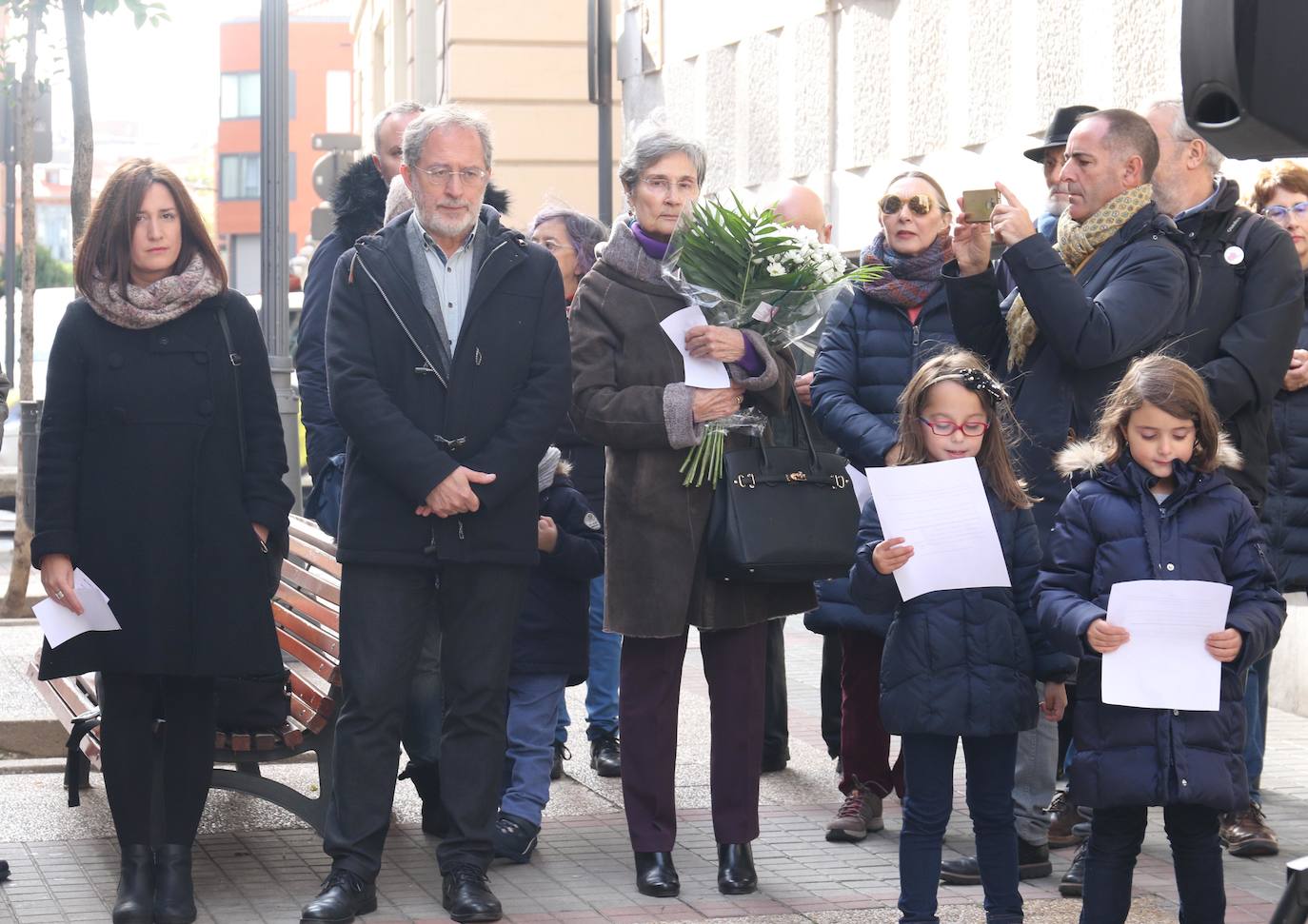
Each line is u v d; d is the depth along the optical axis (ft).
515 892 17.16
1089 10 28.96
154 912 15.96
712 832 19.53
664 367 17.15
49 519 15.75
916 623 15.34
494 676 16.48
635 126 52.54
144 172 16.07
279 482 16.39
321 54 243.60
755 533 16.71
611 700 22.35
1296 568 19.85
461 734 16.52
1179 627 14.14
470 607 16.37
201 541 15.90
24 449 37.01
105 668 15.78
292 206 244.42
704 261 16.96
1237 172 25.26
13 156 54.60
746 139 44.57
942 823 15.31
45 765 22.82
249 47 242.37
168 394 15.93
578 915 16.39
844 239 39.17
